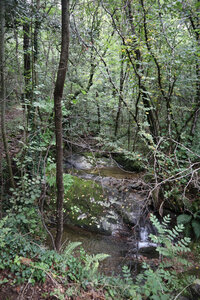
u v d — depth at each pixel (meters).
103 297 2.96
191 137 5.81
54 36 4.72
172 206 5.40
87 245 4.73
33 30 4.63
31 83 4.23
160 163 5.02
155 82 5.91
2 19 3.27
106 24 7.23
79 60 6.03
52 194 5.43
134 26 4.99
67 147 8.37
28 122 4.55
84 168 7.59
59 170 3.05
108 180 6.56
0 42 3.41
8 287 2.55
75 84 6.30
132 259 4.43
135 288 3.14
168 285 3.42
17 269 2.75
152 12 4.82
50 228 4.91
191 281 3.49
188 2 4.54
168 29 5.03
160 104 6.31
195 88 5.68
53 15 4.68
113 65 6.36
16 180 4.88
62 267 3.04
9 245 3.03
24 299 2.49
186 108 5.65
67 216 5.39
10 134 6.15
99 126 8.95
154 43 5.23
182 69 5.52
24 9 3.64
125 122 9.69
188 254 4.46
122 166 8.09
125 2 4.95
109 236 5.15
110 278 3.43
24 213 4.21
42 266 2.83
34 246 3.33
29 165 4.76
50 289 2.71
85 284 3.05
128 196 5.83
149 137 4.58
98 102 7.30
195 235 4.79
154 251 4.77
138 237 5.12
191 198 5.29
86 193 5.77
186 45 4.91
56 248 3.53
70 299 2.72
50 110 4.21
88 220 5.35
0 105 3.81
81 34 5.77
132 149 8.02
